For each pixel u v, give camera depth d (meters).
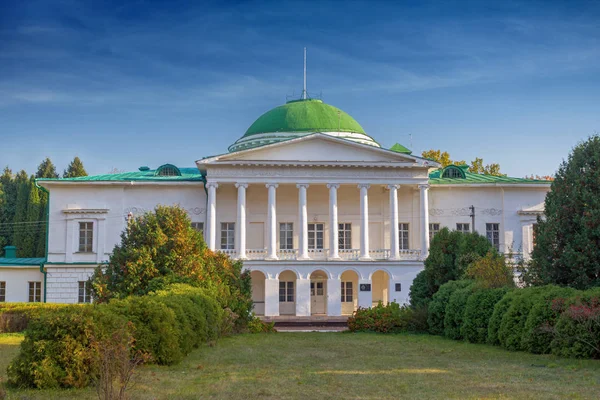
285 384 15.62
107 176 53.09
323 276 50.38
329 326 40.62
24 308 32.44
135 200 50.56
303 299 47.62
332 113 56.84
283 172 48.44
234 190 50.88
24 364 15.12
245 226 49.44
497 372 17.70
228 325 30.31
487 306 26.92
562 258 27.12
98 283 30.56
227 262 35.12
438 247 35.69
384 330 33.75
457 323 28.94
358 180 48.78
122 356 13.46
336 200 48.72
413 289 37.00
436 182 52.31
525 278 28.97
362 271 48.16
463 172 54.44
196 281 30.83
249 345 25.83
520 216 51.97
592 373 17.30
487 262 30.52
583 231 26.62
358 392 14.61
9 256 56.25
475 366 19.08
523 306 23.52
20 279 50.44
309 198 51.88
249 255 48.38
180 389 14.82
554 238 27.66
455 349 24.41
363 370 18.19
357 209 51.97
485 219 52.06
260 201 51.47
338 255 48.44
